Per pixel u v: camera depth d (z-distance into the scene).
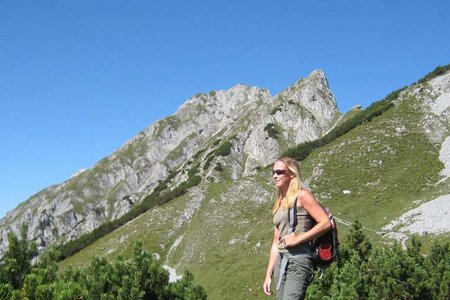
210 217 100.94
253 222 89.00
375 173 83.12
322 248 6.06
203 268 74.69
